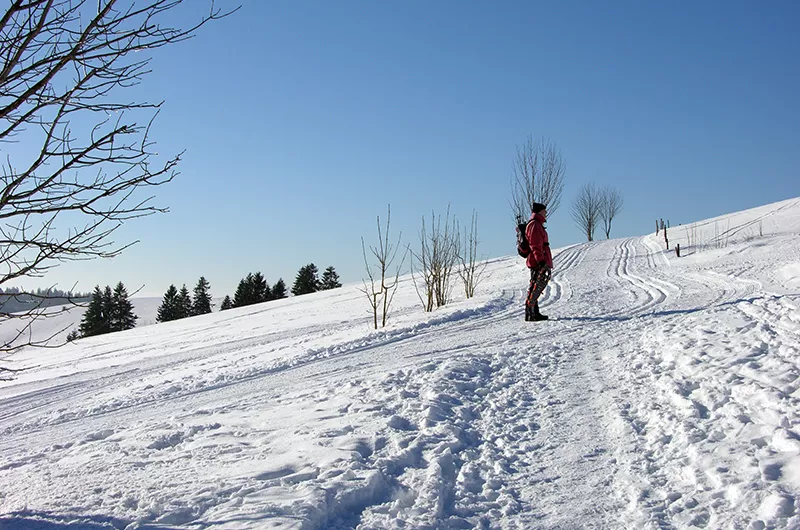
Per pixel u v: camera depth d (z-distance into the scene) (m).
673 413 4.50
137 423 6.19
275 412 5.64
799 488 2.97
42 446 5.91
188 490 3.56
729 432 3.91
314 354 9.56
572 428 4.64
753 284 12.69
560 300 13.54
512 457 4.14
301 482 3.59
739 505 2.97
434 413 5.01
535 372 6.56
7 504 3.61
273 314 24.27
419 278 29.73
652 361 6.30
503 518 3.25
